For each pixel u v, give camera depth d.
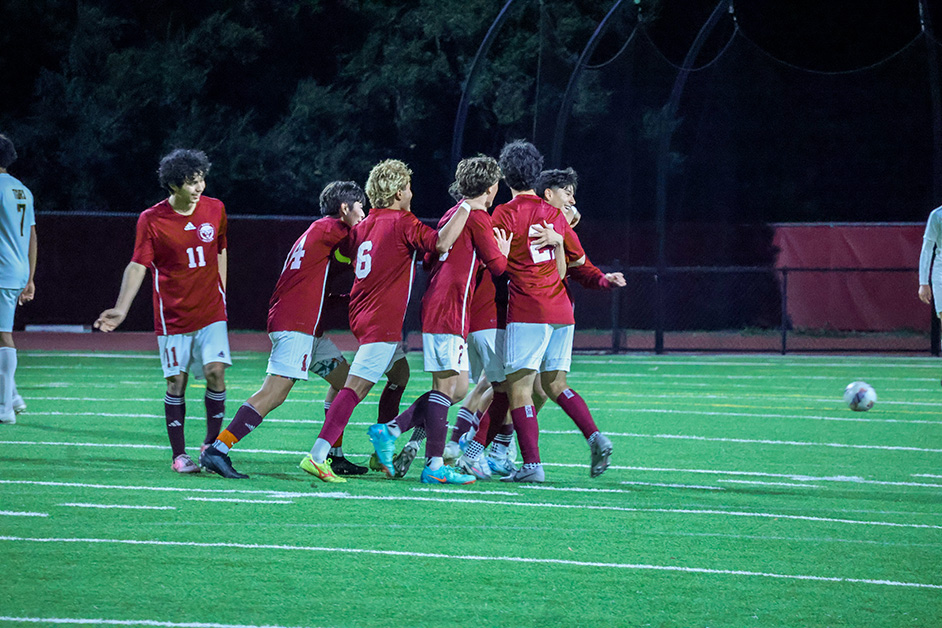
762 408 45.25
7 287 36.91
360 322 27.39
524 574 19.20
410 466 29.91
